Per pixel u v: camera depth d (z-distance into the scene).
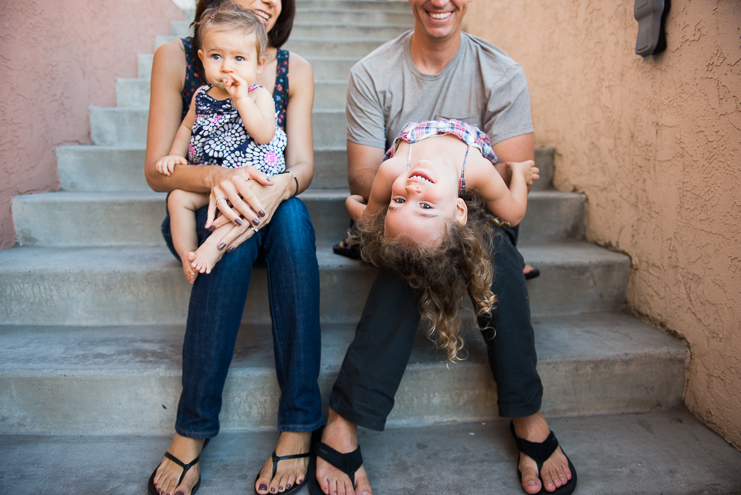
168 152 1.36
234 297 1.13
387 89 1.54
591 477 1.16
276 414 1.35
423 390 1.38
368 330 1.18
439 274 1.09
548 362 1.38
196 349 1.11
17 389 1.29
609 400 1.43
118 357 1.37
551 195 2.00
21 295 1.57
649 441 1.30
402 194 1.09
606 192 1.86
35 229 1.88
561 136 2.18
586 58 1.94
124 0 2.84
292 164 1.43
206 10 1.28
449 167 1.17
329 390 1.36
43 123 2.05
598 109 1.88
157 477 1.10
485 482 1.15
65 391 1.30
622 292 1.75
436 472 1.19
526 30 2.49
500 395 1.21
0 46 1.79
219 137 1.28
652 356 1.41
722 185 1.26
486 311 1.14
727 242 1.25
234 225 1.12
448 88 1.53
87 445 1.28
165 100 1.38
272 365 1.34
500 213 1.28
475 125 1.55
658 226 1.55
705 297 1.35
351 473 1.12
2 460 1.20
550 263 1.69
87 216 1.88
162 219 1.90
